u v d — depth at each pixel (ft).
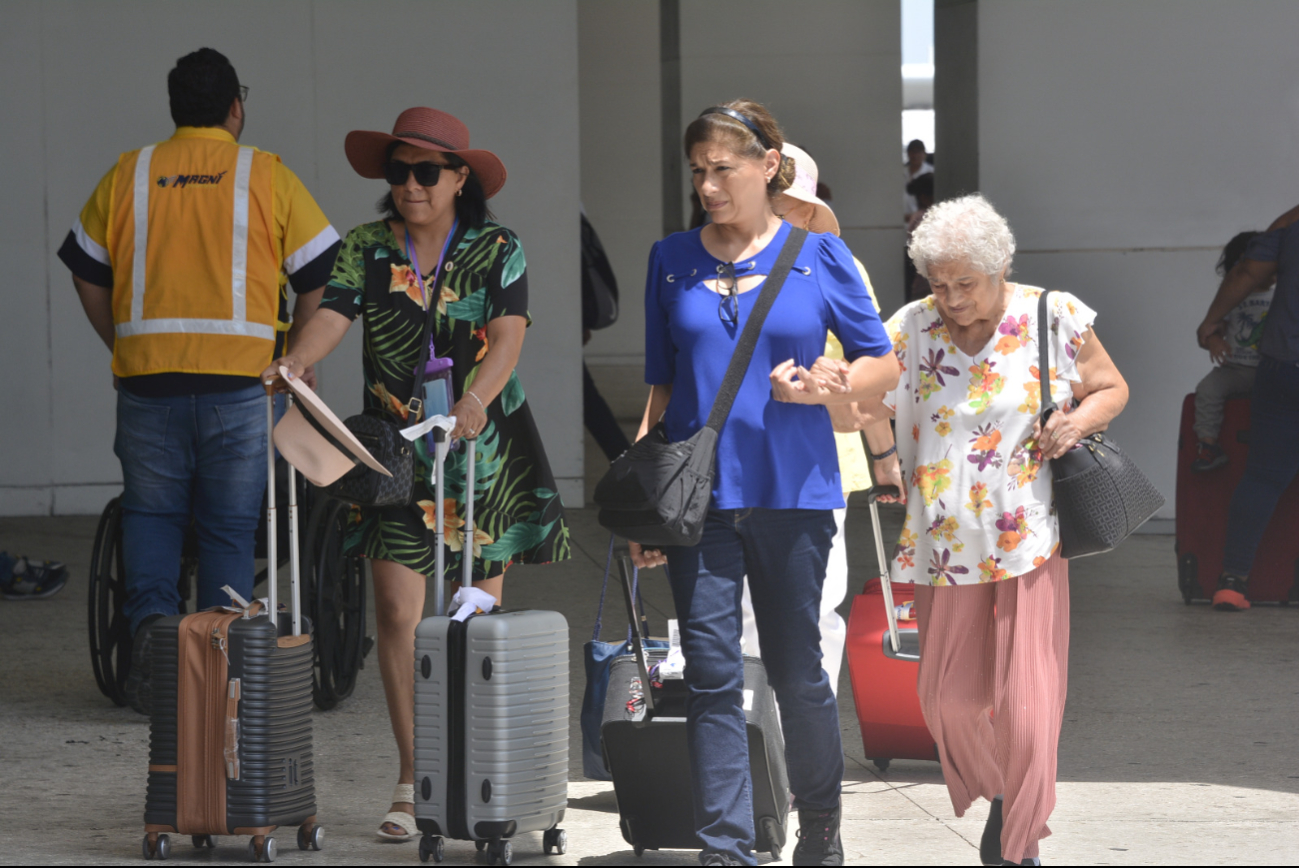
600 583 53.88
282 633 26.40
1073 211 63.93
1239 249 51.88
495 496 28.27
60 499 66.49
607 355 149.07
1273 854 25.81
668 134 100.53
